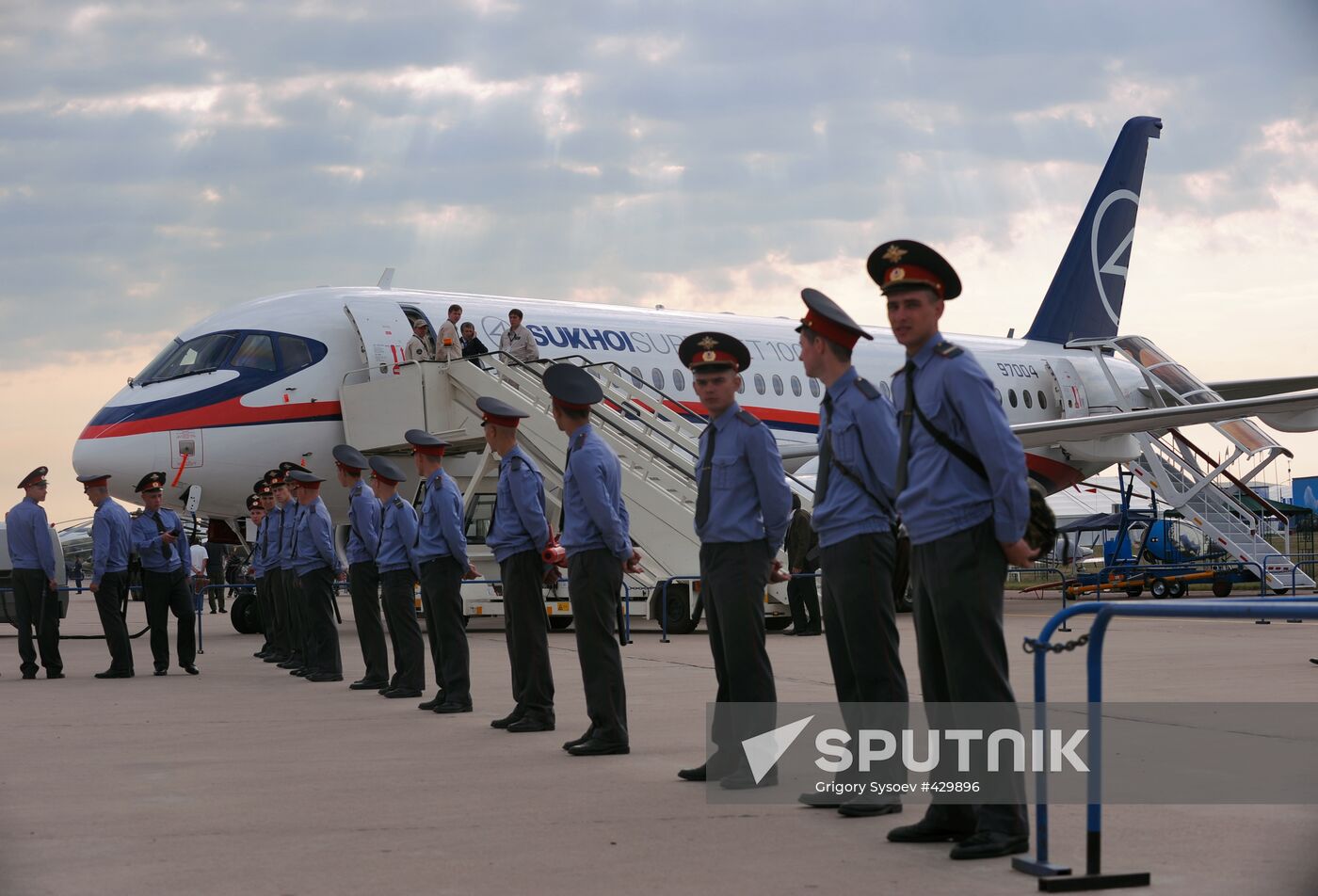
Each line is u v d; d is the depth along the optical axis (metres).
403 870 5.25
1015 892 4.82
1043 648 5.10
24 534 14.12
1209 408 24.48
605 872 5.19
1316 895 4.70
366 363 21.75
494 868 5.27
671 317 26.80
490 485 21.67
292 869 5.30
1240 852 5.37
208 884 5.08
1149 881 4.90
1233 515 31.98
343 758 8.15
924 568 5.57
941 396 5.50
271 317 21.77
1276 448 30.48
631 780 7.24
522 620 9.28
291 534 14.74
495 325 23.34
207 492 20.94
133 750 8.57
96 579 13.96
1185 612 4.71
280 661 15.71
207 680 13.73
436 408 21.00
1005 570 5.56
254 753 8.39
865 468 6.40
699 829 5.96
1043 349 35.03
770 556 7.19
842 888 4.89
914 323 5.60
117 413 20.66
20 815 6.43
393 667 14.75
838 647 6.57
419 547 10.55
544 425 20.34
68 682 13.66
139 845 5.75
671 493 19.84
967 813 5.61
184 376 20.97
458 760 8.02
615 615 8.25
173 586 14.41
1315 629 19.59
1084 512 46.81
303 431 21.34
